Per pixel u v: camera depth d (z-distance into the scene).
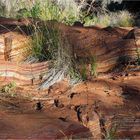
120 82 5.55
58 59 5.63
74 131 4.30
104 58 5.97
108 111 4.73
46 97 5.15
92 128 4.49
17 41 5.95
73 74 5.56
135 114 4.68
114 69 5.88
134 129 4.46
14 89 5.32
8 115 4.63
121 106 4.88
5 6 10.46
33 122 4.45
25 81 5.50
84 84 5.43
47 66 5.60
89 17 13.58
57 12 10.01
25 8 10.02
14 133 4.17
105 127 4.46
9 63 5.55
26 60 5.81
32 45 5.92
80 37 6.36
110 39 6.29
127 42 6.13
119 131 4.43
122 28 7.25
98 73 5.77
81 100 5.01
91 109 4.76
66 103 4.96
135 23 14.70
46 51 5.84
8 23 6.99
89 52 5.97
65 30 6.51
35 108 4.90
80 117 4.60
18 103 4.99
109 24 13.68
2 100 5.03
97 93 5.21
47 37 5.93
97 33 6.54
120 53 6.04
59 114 4.71
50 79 5.46
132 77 5.68
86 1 14.63
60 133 4.22
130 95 5.18
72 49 5.95
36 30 6.05
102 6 15.38
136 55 6.02
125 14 15.75
